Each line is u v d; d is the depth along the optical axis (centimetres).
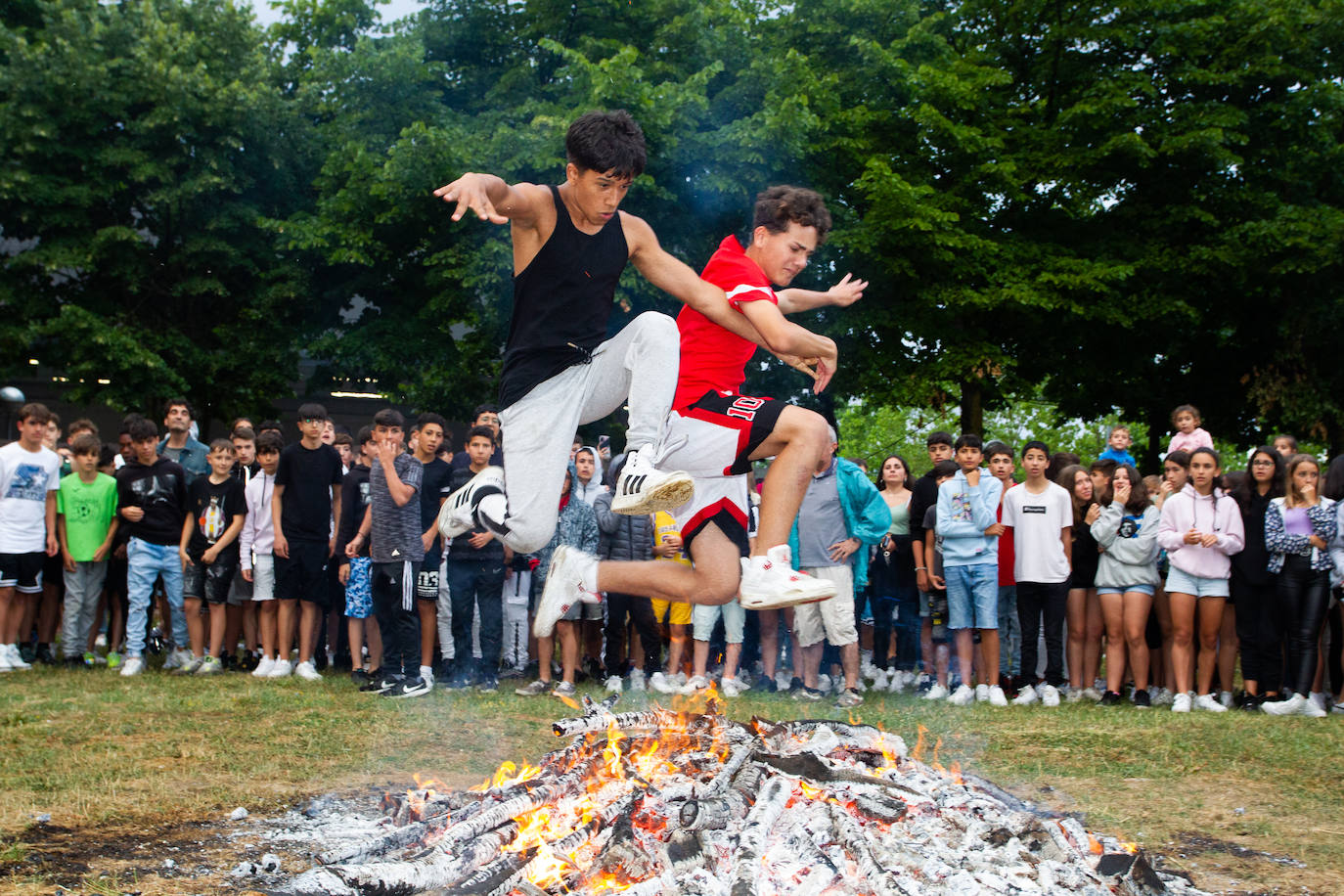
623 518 791
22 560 811
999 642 753
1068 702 725
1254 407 1878
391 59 1642
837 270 1595
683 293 340
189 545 814
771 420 338
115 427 2248
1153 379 1922
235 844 384
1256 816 446
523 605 821
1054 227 1695
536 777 374
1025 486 751
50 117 1644
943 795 372
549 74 1766
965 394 1678
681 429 340
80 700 667
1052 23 1703
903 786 366
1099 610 761
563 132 1433
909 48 1681
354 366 1664
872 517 721
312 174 1830
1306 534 691
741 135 1422
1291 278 1680
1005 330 1698
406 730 591
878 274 1577
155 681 758
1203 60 1692
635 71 1445
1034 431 2862
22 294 1709
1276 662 712
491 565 752
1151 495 803
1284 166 1705
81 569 845
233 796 448
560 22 1727
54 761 508
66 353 1719
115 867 358
